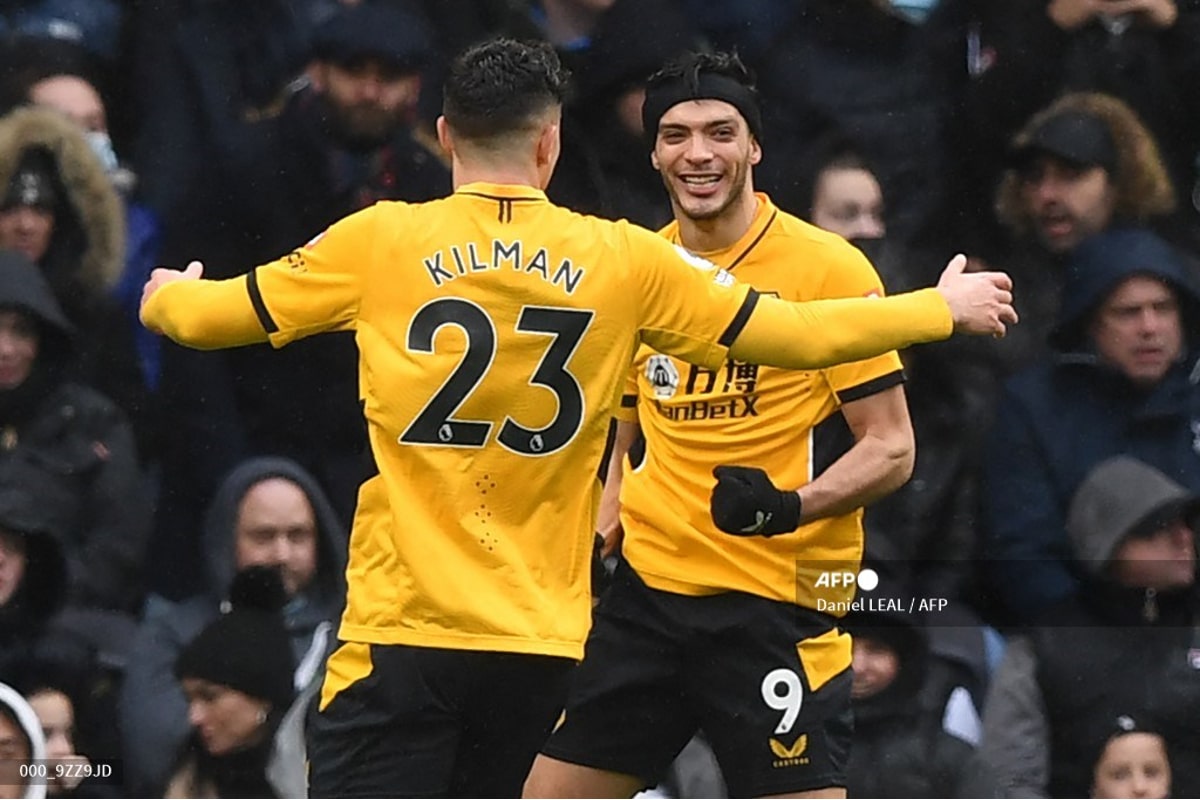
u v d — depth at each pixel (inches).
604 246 529.7
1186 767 769.6
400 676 531.8
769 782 661.3
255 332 526.0
